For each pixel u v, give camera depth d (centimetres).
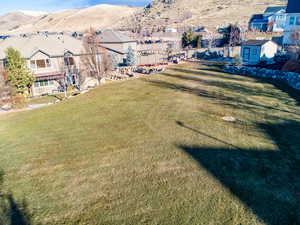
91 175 806
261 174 762
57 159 937
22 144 1114
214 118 1295
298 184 707
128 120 1355
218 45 4819
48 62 2961
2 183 783
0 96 2028
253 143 973
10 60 2345
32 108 2034
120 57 4422
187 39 5172
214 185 719
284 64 2364
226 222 574
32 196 707
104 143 1062
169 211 619
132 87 2311
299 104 1472
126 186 734
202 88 2027
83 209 640
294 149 909
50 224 591
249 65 2767
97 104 1775
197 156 895
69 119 1465
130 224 580
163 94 1925
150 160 888
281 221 572
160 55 4150
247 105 1493
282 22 5397
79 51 3250
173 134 1112
